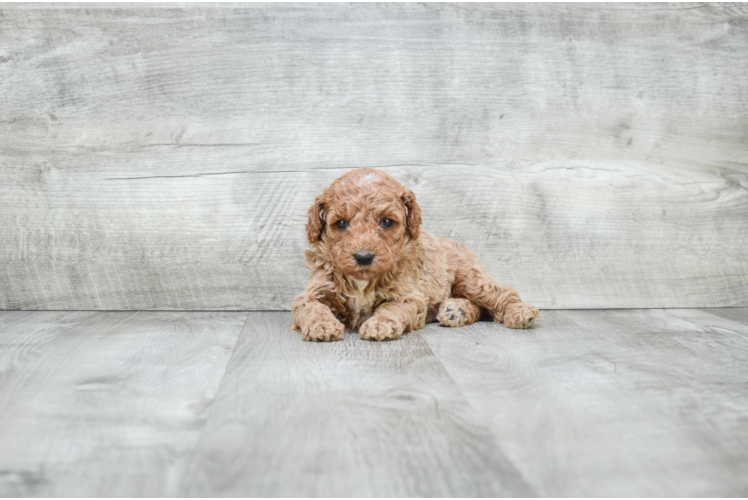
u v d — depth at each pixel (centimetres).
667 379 191
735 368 204
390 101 324
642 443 144
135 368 202
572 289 330
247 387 182
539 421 156
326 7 323
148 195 319
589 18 333
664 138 336
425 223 326
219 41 319
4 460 136
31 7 313
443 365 205
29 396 176
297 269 322
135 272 320
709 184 338
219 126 320
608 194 333
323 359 213
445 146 326
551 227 330
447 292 282
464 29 327
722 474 129
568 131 331
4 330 264
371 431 149
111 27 316
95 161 318
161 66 318
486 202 327
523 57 329
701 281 335
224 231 321
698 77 337
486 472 129
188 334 256
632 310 326
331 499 119
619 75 334
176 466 132
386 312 249
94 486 124
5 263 317
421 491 121
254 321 288
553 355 220
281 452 138
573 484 125
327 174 322
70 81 316
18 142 315
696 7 338
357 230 239
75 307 320
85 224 318
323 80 322
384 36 324
